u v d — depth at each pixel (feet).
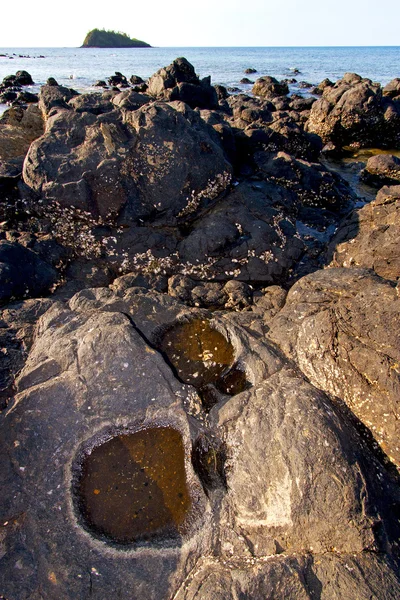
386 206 8.80
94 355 5.05
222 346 5.76
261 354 5.45
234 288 7.67
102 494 4.25
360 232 8.74
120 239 8.36
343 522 3.70
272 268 8.34
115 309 6.10
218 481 4.32
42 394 4.72
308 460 4.00
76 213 8.21
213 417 4.80
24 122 11.06
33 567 3.74
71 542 3.91
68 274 7.93
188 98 16.29
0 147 10.04
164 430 4.70
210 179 8.95
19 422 4.52
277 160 11.57
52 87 11.23
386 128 18.63
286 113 16.48
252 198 9.41
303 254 8.91
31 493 4.16
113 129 8.27
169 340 5.83
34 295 7.18
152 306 6.24
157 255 8.27
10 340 5.70
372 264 7.84
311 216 10.56
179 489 4.29
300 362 5.37
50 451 4.43
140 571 3.78
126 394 4.82
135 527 4.04
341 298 5.85
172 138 8.61
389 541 3.69
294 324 5.83
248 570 3.52
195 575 3.65
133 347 5.12
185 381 5.30
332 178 12.21
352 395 4.86
